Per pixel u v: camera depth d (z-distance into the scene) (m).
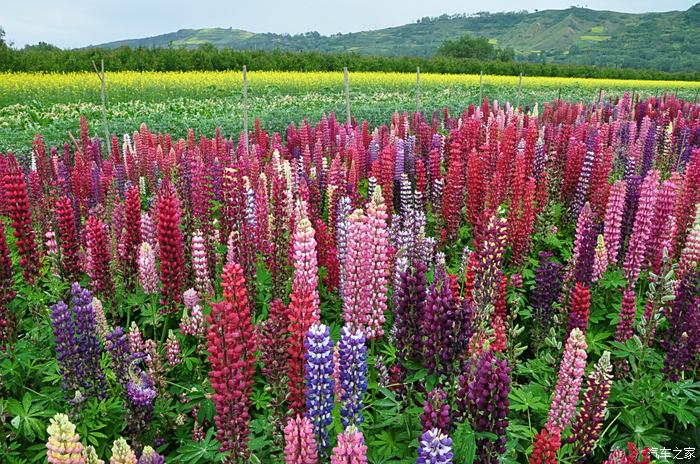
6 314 5.59
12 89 37.62
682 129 14.93
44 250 7.04
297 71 58.38
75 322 4.93
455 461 4.26
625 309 6.14
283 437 4.56
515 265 7.62
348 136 14.25
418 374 4.53
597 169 9.28
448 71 68.38
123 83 41.31
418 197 8.80
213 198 8.66
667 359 5.47
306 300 4.32
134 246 6.53
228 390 4.07
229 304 4.02
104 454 5.00
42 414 4.99
